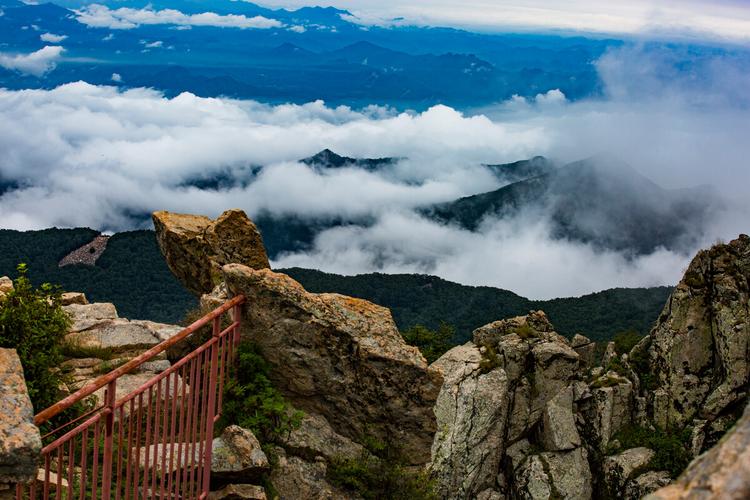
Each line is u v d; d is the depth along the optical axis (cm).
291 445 1080
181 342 1232
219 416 1041
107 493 765
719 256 3175
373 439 1129
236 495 954
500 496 2831
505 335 3225
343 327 1127
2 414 685
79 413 1019
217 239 1703
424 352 3494
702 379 3038
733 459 254
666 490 265
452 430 2870
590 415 3041
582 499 2812
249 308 1105
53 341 1048
